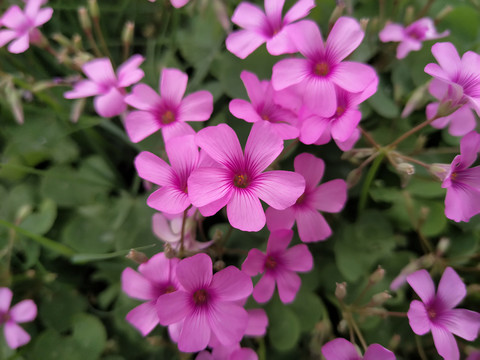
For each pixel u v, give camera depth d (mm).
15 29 103
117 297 103
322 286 99
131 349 100
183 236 80
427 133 103
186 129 84
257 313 86
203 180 71
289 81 80
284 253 83
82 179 107
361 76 77
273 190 71
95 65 97
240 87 102
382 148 85
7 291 93
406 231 102
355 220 103
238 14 89
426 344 95
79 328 98
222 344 78
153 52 116
